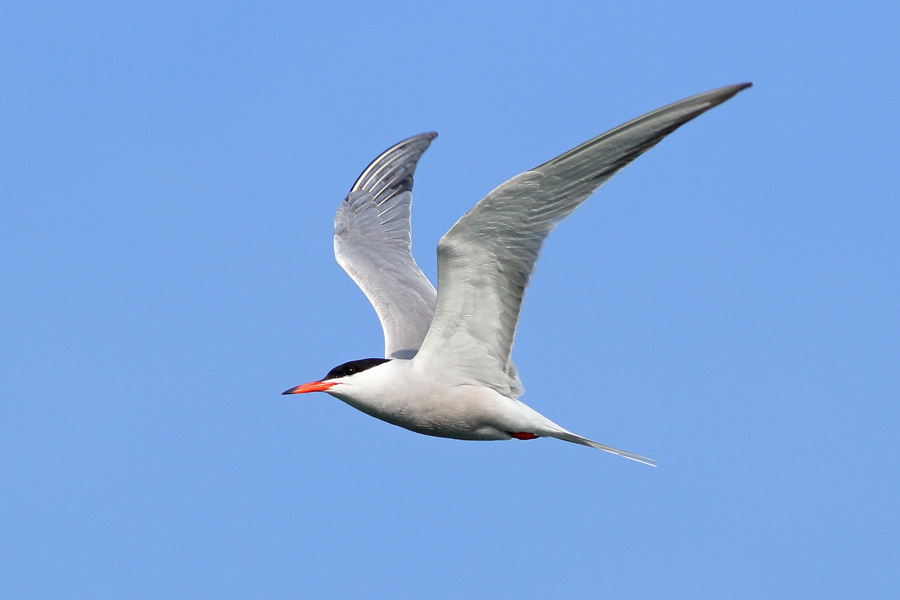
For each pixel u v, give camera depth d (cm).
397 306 1595
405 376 1364
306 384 1398
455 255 1241
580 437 1327
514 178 1152
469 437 1409
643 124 1092
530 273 1234
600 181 1147
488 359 1338
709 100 1051
